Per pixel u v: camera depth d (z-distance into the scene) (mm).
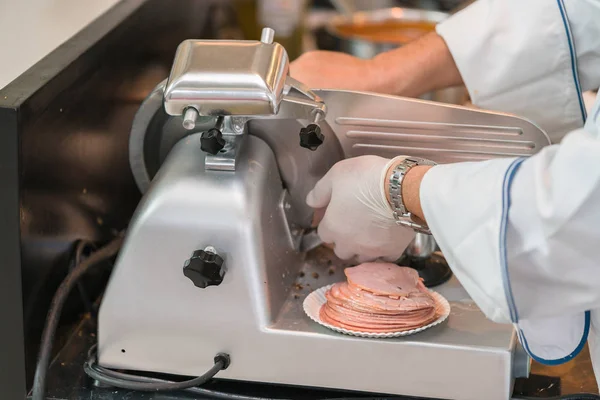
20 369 796
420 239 912
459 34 1047
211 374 788
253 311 787
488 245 675
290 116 770
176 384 789
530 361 827
